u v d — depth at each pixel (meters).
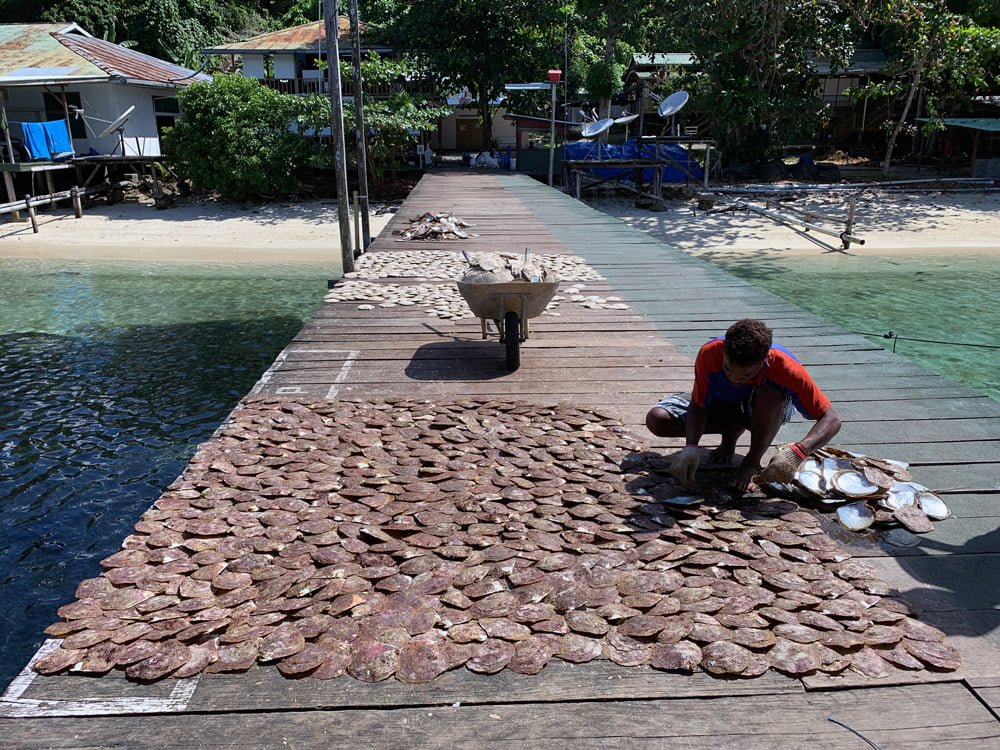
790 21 25.83
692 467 3.61
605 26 28.20
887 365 5.54
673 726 2.24
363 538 3.32
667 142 26.92
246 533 3.35
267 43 31.55
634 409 4.85
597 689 2.39
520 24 28.52
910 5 26.41
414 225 11.93
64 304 14.30
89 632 2.65
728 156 29.84
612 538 3.29
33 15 35.91
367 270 8.90
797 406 3.63
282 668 2.46
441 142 40.09
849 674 2.44
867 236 21.09
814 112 27.38
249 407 4.89
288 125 24.98
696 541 3.26
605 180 25.17
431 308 7.25
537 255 9.95
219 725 2.25
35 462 7.39
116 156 25.33
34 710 2.30
